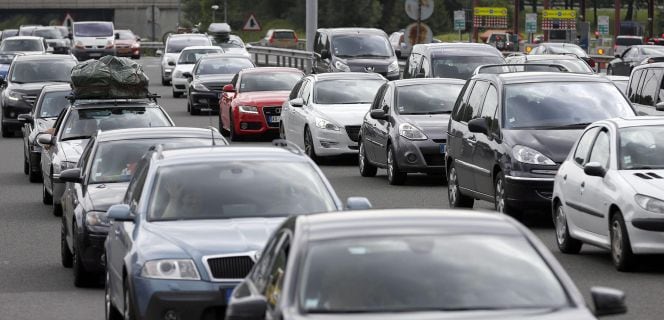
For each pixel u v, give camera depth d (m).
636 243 35.16
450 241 18.11
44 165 55.31
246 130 85.75
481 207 51.22
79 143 50.69
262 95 86.75
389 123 60.66
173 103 122.25
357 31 114.38
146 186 28.47
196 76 108.56
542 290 17.31
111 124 51.25
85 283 35.62
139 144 38.50
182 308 25.33
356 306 16.95
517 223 18.86
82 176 38.69
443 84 62.31
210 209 27.72
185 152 29.61
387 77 111.56
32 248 43.41
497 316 16.50
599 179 37.28
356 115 69.19
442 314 16.58
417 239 18.11
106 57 56.53
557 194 40.19
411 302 16.98
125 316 27.03
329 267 17.56
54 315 31.47
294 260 17.81
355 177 64.25
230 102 87.56
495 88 47.41
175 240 26.16
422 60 86.19
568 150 43.94
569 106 46.22
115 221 29.69
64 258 39.22
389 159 60.38
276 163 29.08
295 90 76.69
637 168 37.03
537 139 44.56
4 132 93.19
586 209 37.88
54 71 94.38
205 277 25.41
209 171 28.66
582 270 36.34
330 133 68.88
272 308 17.72
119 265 27.95
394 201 53.56
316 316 16.75
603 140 38.75
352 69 110.75
